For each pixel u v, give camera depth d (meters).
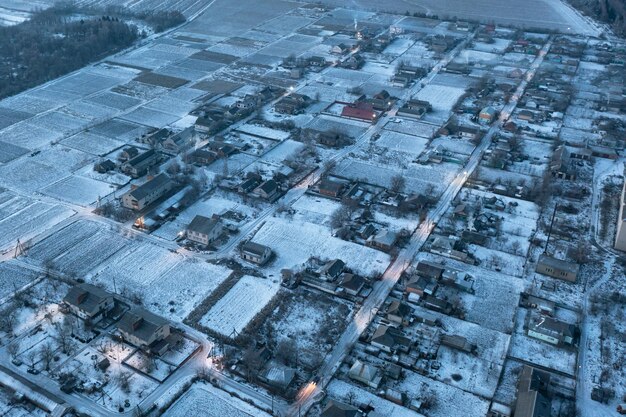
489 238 117.56
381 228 120.38
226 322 95.31
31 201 128.38
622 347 91.50
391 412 79.38
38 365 85.19
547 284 104.50
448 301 100.00
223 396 81.62
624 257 112.69
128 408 78.94
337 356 89.00
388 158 149.75
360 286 102.00
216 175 139.00
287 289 103.12
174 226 120.56
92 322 92.75
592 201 131.88
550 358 89.06
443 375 85.56
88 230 118.44
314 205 128.75
